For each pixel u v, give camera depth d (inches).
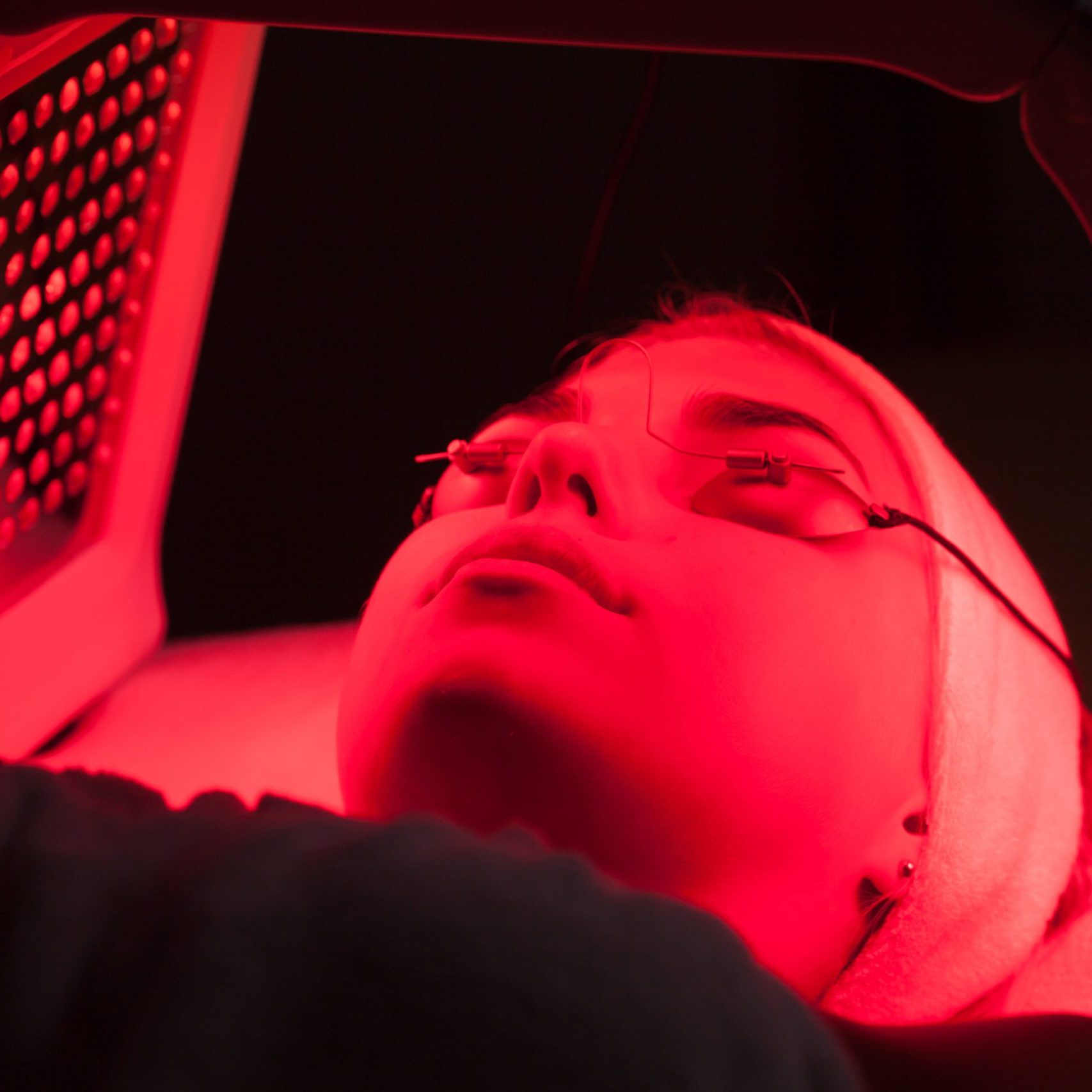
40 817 12.9
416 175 53.3
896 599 26.2
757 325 33.4
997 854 26.5
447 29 18.2
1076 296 48.9
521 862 11.9
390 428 50.6
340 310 51.9
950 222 50.8
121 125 28.1
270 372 51.2
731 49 18.5
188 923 10.9
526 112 53.8
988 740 26.9
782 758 22.2
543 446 24.5
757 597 23.2
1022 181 50.6
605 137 53.4
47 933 11.3
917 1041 18.5
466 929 10.7
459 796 21.1
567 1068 10.1
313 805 15.0
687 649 21.8
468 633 21.5
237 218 52.1
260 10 18.1
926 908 25.6
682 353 31.2
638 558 23.1
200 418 50.2
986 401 46.9
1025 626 29.2
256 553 49.0
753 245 52.0
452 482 30.5
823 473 26.5
